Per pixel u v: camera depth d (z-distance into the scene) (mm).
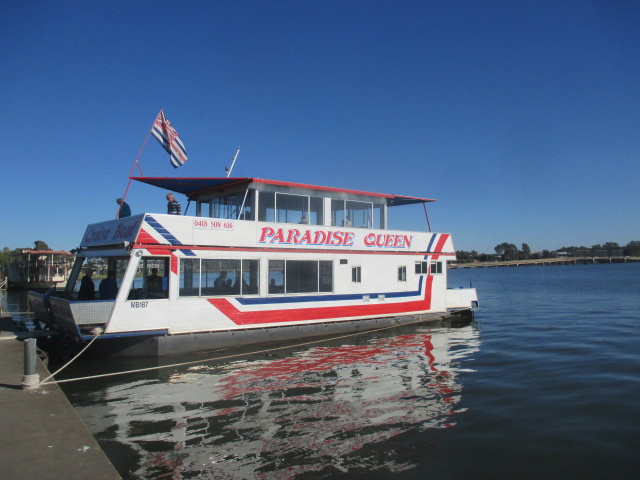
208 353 14109
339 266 17344
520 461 6934
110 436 7844
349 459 6992
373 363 13164
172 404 9539
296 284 16234
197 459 6965
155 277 13781
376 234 18516
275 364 13008
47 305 14383
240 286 15008
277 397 10008
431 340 16828
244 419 8641
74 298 16016
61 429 6645
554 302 34250
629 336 17812
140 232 13156
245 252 15109
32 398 8016
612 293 42906
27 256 53375
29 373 8617
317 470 6633
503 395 10109
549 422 8484
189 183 16016
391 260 18953
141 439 7711
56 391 8430
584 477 6457
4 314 19797
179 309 13750
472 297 22266
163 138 16297
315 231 16766
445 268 21062
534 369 12453
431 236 20531
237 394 10234
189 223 14039
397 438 7766
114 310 12719
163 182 15781
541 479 6402
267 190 16000
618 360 13484
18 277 54750
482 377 11633
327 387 10758
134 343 13227
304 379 11461
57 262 54375
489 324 21344
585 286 55344
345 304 17406
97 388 10719
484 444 7535
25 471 5391
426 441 7648
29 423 6863
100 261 15750
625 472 6590
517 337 17594
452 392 10352
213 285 14500
